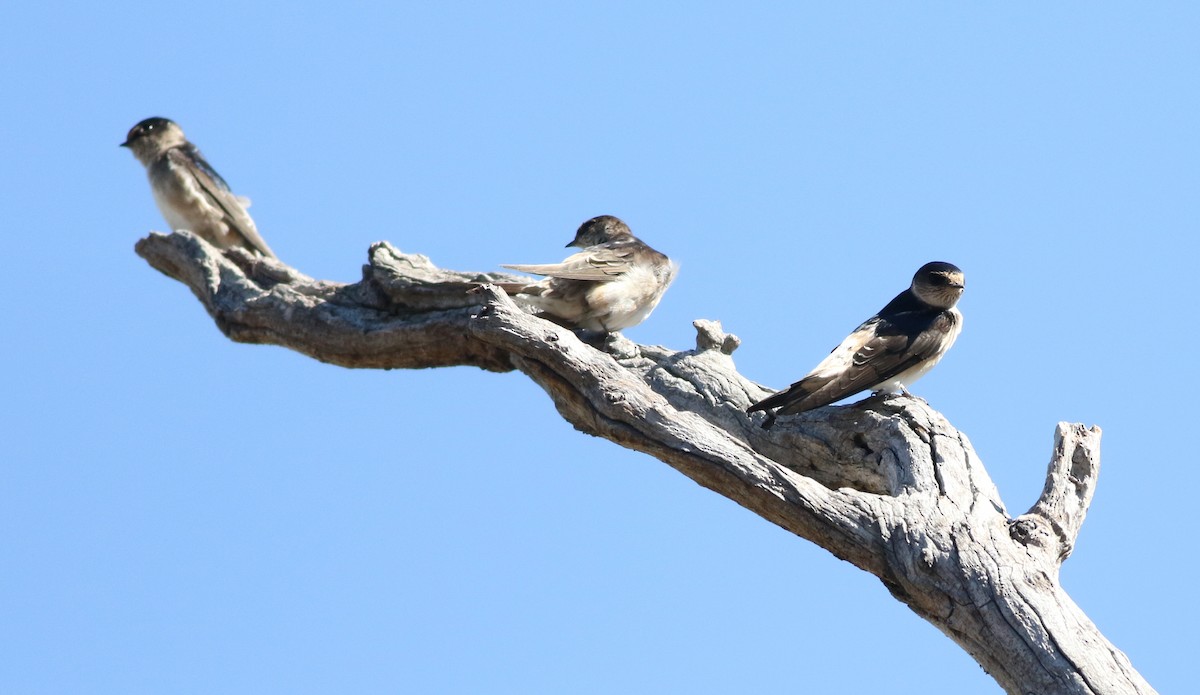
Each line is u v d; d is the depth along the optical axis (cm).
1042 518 1080
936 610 1024
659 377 1436
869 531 1070
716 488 1154
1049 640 959
